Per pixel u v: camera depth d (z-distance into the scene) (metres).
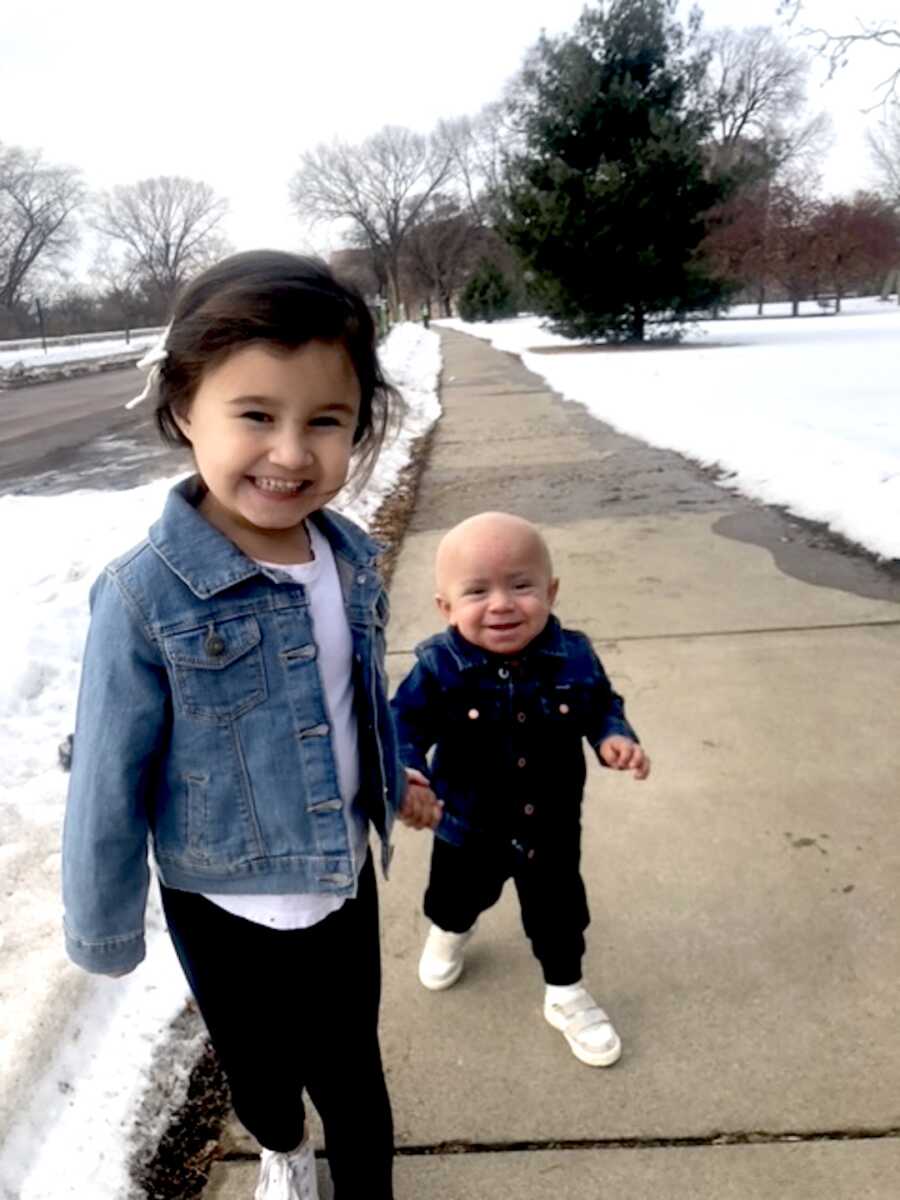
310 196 78.06
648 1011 2.19
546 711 1.90
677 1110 1.93
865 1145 1.83
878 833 2.79
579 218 23.41
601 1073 2.03
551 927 2.04
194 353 1.23
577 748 1.98
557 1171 1.82
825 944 2.37
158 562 1.29
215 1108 1.98
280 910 1.42
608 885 2.63
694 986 2.26
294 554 1.41
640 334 25.53
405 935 2.48
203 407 1.26
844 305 49.88
